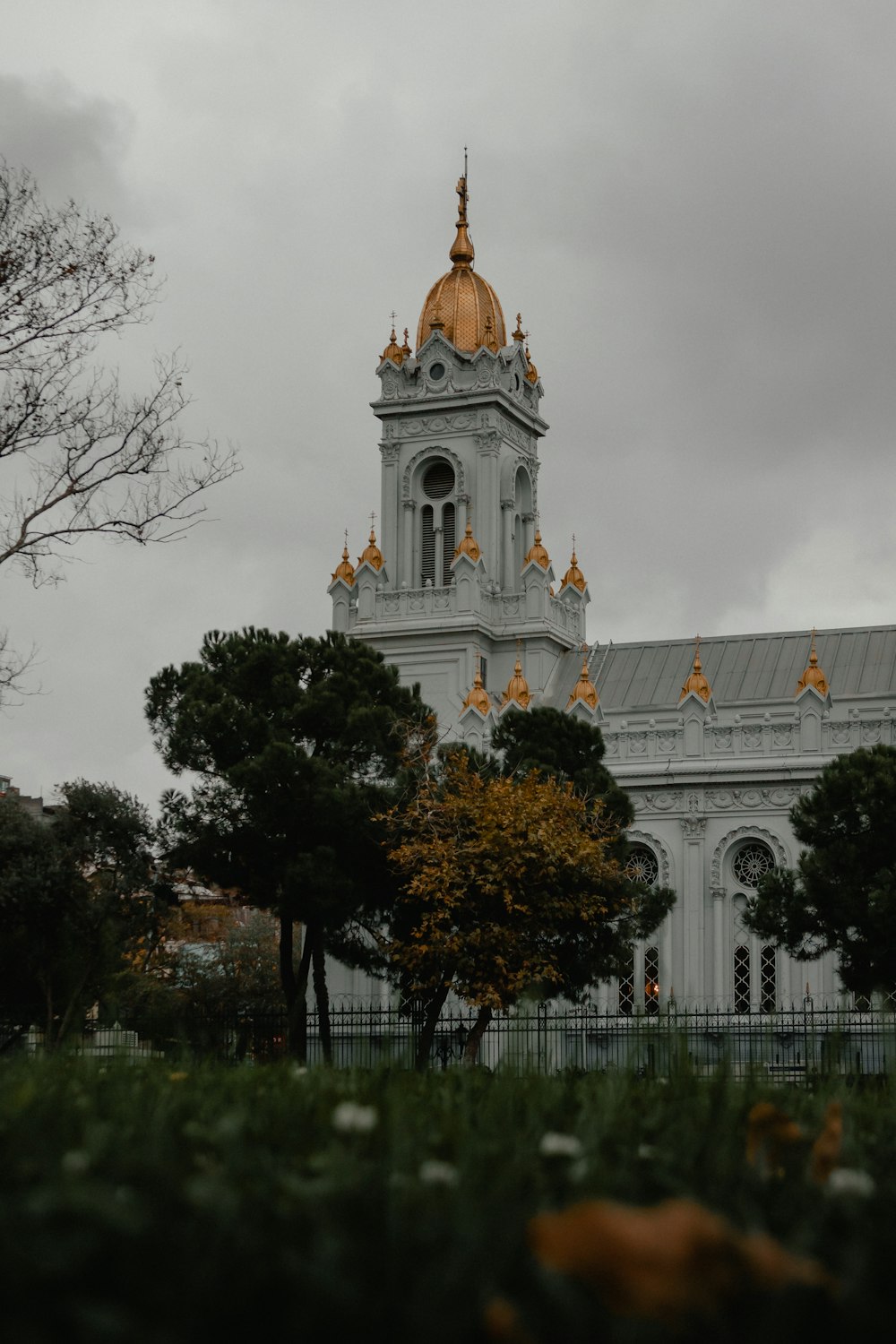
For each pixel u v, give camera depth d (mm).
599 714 82250
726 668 90688
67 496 34594
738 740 79438
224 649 60156
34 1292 6027
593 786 64875
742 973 77688
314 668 59750
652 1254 5660
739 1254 5883
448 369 95438
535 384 99562
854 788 59125
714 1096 12094
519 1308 6234
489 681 92938
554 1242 5746
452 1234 6973
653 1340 5773
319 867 54406
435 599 92062
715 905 78188
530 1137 10164
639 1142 10305
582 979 56594
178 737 57281
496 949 50938
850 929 64312
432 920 51188
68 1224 6719
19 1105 10203
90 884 61719
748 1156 9672
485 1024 51562
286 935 57531
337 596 93938
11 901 57625
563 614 95375
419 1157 9023
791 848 77750
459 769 54906
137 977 83000
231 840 56938
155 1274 6391
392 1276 6492
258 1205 7336
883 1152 10148
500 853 51250
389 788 55812
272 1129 9734
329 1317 6035
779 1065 19016
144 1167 8039
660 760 80062
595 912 53219
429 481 96812
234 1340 6023
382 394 96562
